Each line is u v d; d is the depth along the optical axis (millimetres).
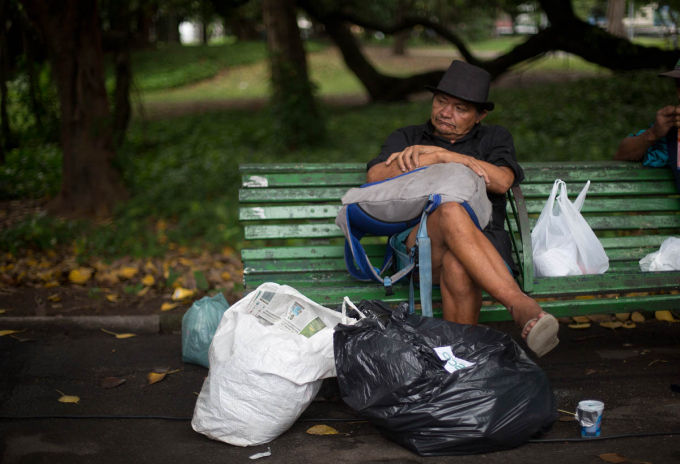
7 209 8586
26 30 7941
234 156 11750
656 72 15430
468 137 3676
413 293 3387
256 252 3820
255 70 30203
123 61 10273
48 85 8391
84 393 3523
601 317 4574
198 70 29156
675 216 4164
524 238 3492
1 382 3654
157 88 26359
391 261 3615
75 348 4191
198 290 5133
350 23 18828
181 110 19797
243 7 17719
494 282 2969
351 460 2760
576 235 3590
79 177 8156
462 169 3229
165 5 14008
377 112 17000
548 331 2789
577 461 2693
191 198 8586
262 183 3938
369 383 2762
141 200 8234
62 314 4656
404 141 3756
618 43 14234
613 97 14203
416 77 18812
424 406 2676
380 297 3465
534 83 20484
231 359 2875
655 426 3016
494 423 2676
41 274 5500
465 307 3135
